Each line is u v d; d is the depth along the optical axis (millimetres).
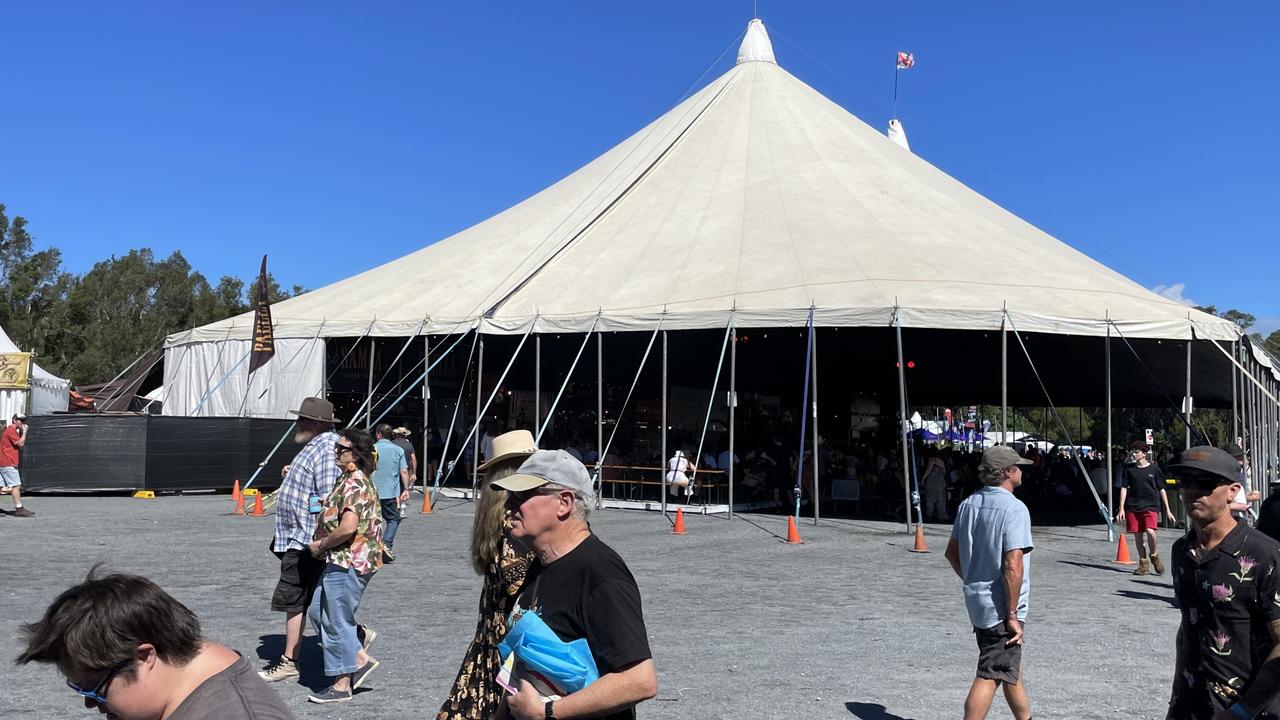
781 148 24562
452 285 21297
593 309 18484
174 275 62750
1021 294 17375
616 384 24266
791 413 29453
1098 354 23391
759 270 18781
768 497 21203
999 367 26328
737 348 23562
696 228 21344
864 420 31281
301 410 6328
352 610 5750
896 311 16109
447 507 17984
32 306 53438
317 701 5648
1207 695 3426
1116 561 12461
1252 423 18000
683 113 27625
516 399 22875
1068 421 51625
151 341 56469
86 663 2016
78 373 51156
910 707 5719
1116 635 7828
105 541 12125
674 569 11062
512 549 3293
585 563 2893
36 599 8289
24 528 13305
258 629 7469
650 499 20312
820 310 16656
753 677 6328
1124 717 5574
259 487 19891
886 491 20234
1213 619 3432
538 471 2959
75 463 18328
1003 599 4914
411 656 6766
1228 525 3475
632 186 23984
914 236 20109
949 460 24891
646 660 2791
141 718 2100
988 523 4969
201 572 9969
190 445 19141
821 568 11273
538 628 2820
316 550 5742
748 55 28906
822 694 5949
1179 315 17453
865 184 22750
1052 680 6395
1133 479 11266
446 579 10008
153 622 2057
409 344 19719
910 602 9117
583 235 22234
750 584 10078
